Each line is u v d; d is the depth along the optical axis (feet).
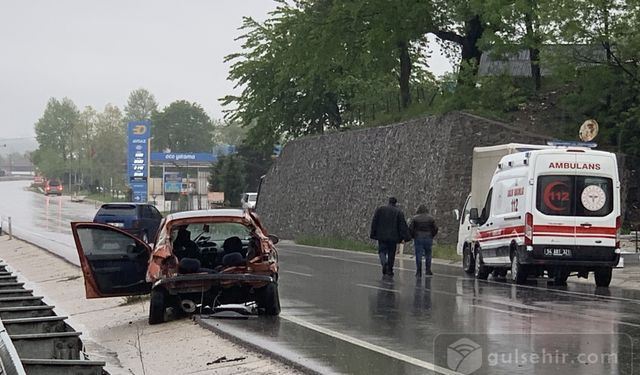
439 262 108.78
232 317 50.67
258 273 51.34
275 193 194.80
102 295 53.78
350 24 152.87
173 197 267.39
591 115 124.98
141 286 54.39
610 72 119.75
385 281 77.10
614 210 71.36
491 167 89.45
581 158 71.46
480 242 80.94
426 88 191.31
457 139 126.31
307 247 151.12
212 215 52.21
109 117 468.75
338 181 163.73
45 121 621.72
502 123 125.18
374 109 184.75
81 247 53.52
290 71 178.29
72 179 545.03
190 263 51.42
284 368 35.17
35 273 101.76
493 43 127.75
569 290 68.74
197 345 42.88
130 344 46.29
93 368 30.25
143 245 54.60
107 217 130.52
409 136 139.33
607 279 72.59
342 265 99.86
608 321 47.52
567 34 116.47
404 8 143.13
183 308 51.96
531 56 135.95
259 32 206.08
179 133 505.66
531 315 50.55
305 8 162.20
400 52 157.07
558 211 70.90
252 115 206.28
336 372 33.01
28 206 319.68
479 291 66.95
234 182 255.09
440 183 126.52
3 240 160.86
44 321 39.47
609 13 115.65
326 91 196.03
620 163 117.29
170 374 37.14
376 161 149.69
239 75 206.18
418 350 38.50
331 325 47.37
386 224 82.07
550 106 133.90
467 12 136.98
